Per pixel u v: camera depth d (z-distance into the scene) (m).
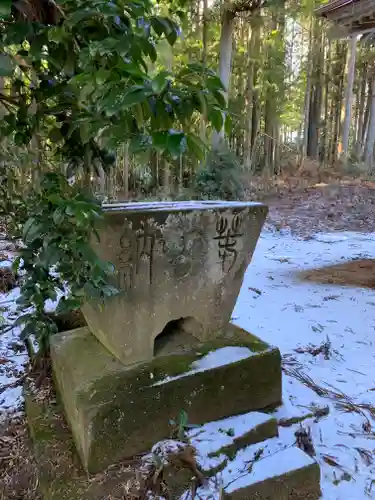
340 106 13.84
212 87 1.02
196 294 1.90
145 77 0.96
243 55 10.71
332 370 2.65
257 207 1.89
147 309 1.79
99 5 0.99
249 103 10.42
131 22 1.13
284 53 11.65
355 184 10.98
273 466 1.63
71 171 1.65
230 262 1.93
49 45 1.27
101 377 1.76
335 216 8.42
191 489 1.55
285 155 13.62
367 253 5.90
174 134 0.89
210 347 1.99
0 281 3.99
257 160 12.36
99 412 1.62
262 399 2.01
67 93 1.37
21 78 1.65
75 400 1.69
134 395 1.69
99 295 1.45
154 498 1.52
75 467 1.67
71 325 2.70
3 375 2.60
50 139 1.52
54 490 1.56
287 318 3.55
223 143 8.32
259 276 4.83
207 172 7.83
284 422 1.99
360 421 2.14
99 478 1.61
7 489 1.70
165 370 1.80
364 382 2.51
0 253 4.65
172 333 2.11
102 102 0.95
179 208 1.71
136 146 0.96
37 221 1.36
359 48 13.30
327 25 11.10
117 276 1.66
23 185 1.83
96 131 1.18
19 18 1.16
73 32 1.10
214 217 1.79
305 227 7.74
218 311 2.01
